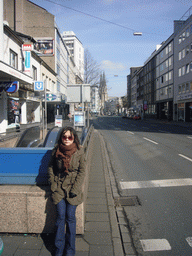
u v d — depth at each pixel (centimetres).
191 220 422
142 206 486
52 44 3575
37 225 348
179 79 3988
